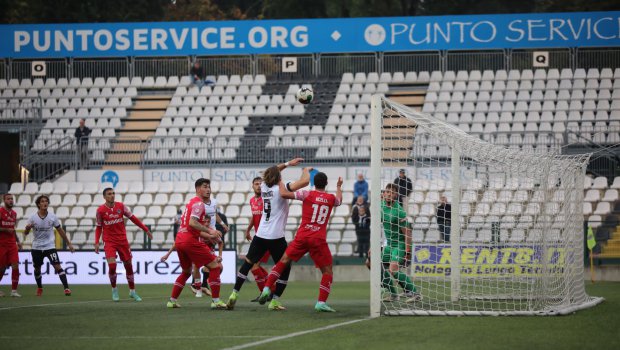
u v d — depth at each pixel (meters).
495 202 28.11
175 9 88.06
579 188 26.56
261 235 24.03
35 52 64.56
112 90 65.88
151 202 53.03
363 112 60.88
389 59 66.62
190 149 57.69
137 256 41.34
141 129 61.78
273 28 63.19
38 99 64.75
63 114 63.59
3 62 68.38
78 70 68.12
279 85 65.19
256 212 28.39
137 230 50.12
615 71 61.84
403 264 24.92
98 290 36.66
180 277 25.17
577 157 26.69
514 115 59.38
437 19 61.41
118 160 57.38
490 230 28.05
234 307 25.20
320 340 16.91
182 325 19.92
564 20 60.47
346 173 53.28
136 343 16.84
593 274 41.81
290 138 58.16
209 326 19.64
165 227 50.41
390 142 26.16
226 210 51.50
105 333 18.53
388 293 24.64
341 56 65.62
